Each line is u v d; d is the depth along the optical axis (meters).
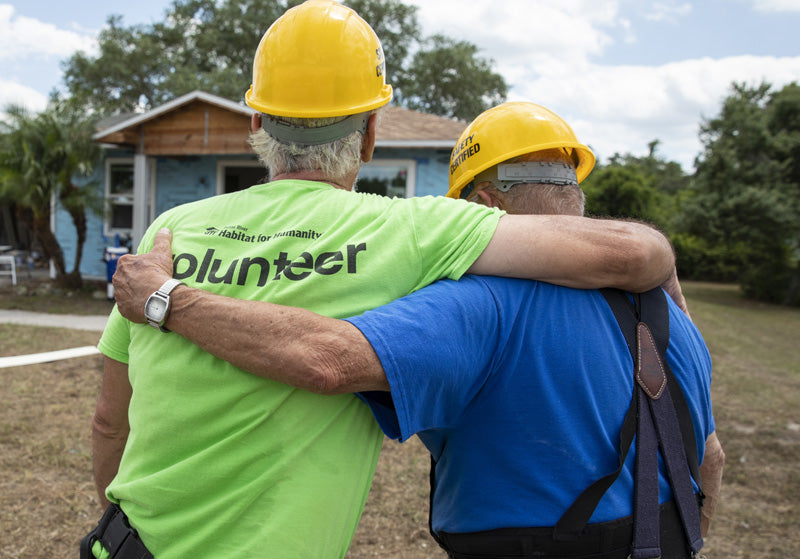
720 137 20.67
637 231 1.18
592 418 1.12
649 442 1.14
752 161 20.27
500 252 1.12
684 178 46.75
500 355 1.11
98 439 1.34
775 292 20.06
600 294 1.19
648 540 1.11
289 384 0.97
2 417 4.61
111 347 1.26
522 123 1.40
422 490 3.85
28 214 11.79
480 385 1.12
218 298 1.03
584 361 1.13
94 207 10.93
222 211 1.19
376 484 3.91
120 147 11.42
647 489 1.12
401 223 1.12
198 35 33.03
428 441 1.30
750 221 19.38
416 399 0.99
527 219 1.16
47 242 11.34
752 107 20.27
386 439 4.75
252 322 0.98
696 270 26.64
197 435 1.05
